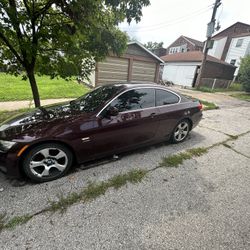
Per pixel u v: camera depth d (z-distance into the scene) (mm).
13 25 3322
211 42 14812
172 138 3994
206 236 1897
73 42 4086
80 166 2963
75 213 2072
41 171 2514
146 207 2229
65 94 8727
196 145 4121
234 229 2002
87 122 2680
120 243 1762
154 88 3520
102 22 3949
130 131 3115
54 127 2479
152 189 2561
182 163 3312
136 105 3229
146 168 3055
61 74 4613
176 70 21062
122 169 2979
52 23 3896
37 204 2158
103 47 4477
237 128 5609
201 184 2758
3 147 2275
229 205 2357
